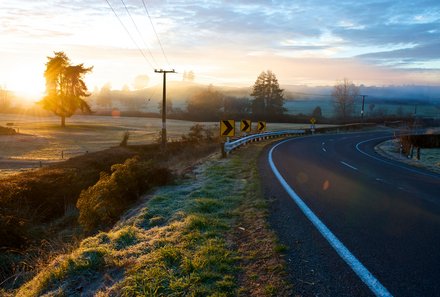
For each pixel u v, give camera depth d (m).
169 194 9.12
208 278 4.15
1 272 6.62
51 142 51.47
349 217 7.09
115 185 9.34
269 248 5.20
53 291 4.22
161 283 4.03
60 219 11.50
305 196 9.12
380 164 18.48
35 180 13.88
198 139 36.84
